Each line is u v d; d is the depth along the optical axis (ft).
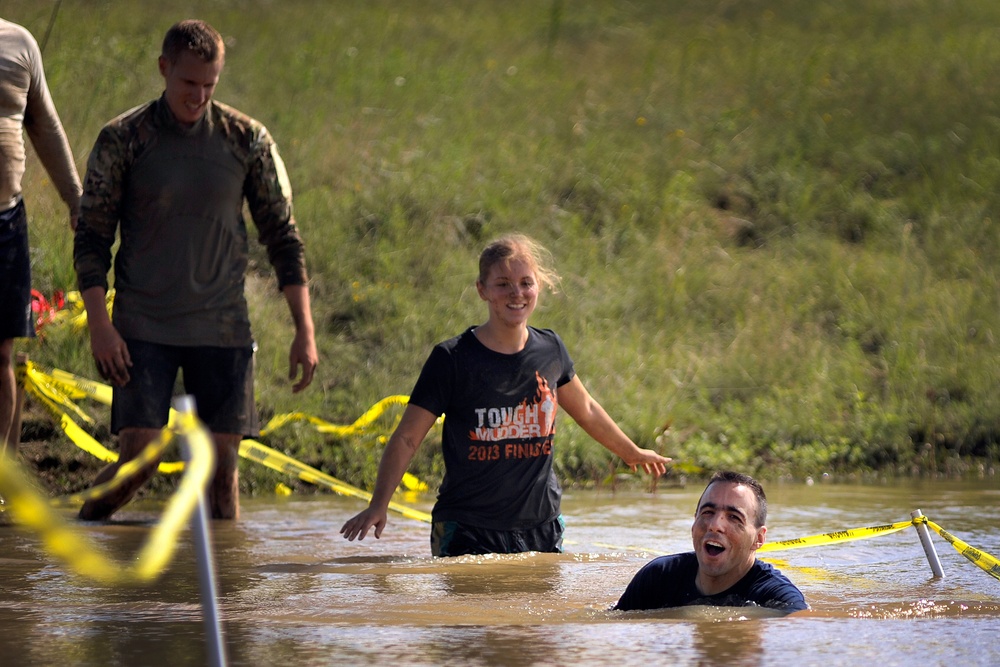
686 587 50.60
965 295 138.31
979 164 167.43
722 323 132.87
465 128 160.86
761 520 50.31
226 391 77.66
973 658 38.22
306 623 44.04
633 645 39.70
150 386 75.15
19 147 74.95
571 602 50.93
